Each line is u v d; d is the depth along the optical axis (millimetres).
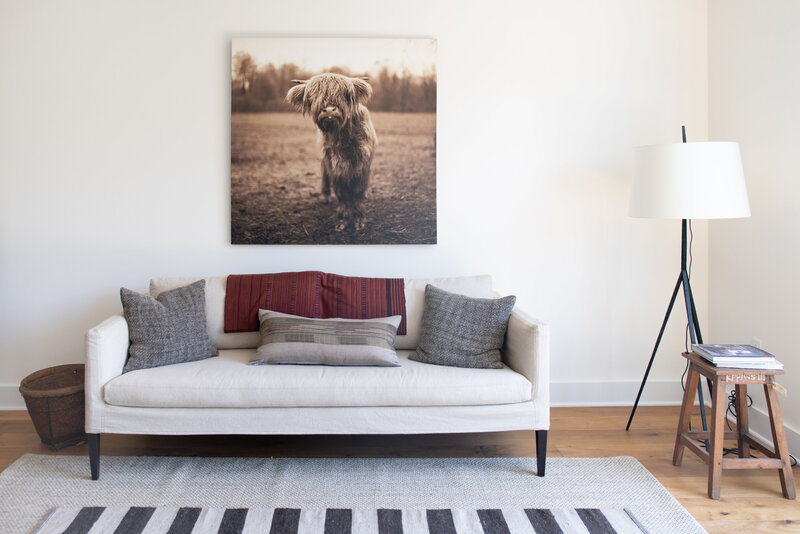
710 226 3244
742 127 2922
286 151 3150
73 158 3123
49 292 3168
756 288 2840
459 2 3178
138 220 3162
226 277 2973
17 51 3078
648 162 2617
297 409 2336
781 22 2619
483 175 3229
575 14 3197
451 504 2176
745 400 2457
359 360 2529
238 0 3129
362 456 2609
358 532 1976
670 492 2285
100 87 3107
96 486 2297
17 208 3133
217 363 2561
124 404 2314
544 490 2289
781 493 2279
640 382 3326
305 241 3189
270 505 2158
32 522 2031
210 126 3150
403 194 3195
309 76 3127
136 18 3100
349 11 3158
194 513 2092
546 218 3254
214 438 2826
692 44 3217
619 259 3281
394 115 3164
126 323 2541
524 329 2428
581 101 3223
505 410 2357
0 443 2723
